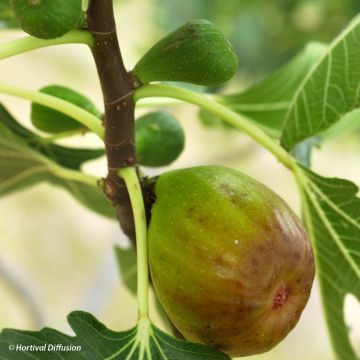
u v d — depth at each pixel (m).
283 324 0.35
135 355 0.34
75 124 0.41
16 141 0.43
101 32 0.34
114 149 0.36
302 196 0.39
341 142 1.35
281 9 0.87
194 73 0.35
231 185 0.35
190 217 0.34
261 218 0.34
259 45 0.88
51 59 1.39
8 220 1.15
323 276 0.41
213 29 0.35
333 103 0.38
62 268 1.14
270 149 0.38
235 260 0.34
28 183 0.47
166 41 0.35
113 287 0.60
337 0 0.85
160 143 0.40
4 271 0.58
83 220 1.21
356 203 0.38
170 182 0.36
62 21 0.32
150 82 0.36
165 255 0.34
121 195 0.37
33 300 0.58
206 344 0.34
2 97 1.28
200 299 0.34
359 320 1.22
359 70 0.38
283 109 0.45
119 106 0.36
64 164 0.45
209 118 0.51
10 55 0.34
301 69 0.45
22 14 0.32
